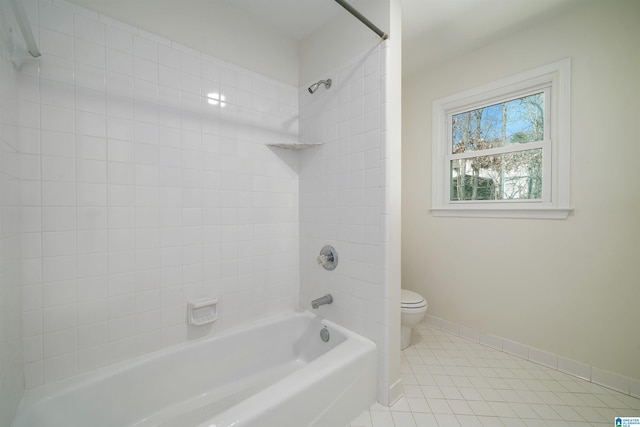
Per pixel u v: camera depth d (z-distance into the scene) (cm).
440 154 237
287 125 195
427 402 145
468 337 217
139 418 128
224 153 165
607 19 155
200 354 149
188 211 151
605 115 156
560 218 173
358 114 156
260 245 182
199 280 156
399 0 146
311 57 190
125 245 132
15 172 101
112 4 127
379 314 145
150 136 138
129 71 132
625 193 151
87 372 121
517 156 198
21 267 106
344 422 128
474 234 214
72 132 118
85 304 121
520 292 190
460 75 220
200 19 154
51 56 113
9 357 93
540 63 180
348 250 163
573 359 169
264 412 96
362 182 154
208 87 158
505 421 131
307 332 183
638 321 148
